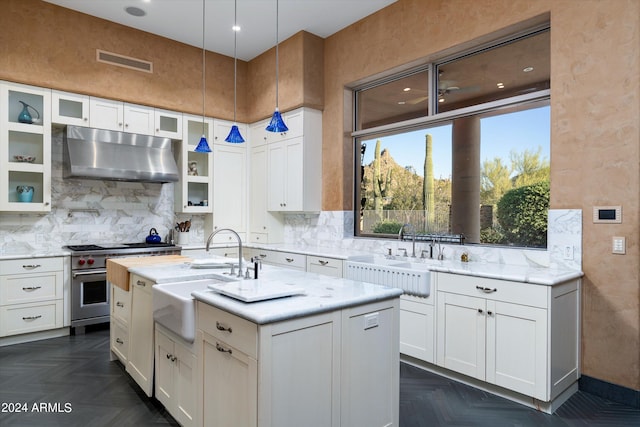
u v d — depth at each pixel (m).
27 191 4.07
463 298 2.91
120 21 4.59
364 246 4.48
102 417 2.47
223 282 2.60
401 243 4.11
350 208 4.84
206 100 5.34
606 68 2.73
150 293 2.59
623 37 2.66
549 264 3.01
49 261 3.97
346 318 1.91
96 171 4.31
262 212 5.50
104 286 4.27
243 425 1.69
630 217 2.63
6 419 2.45
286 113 5.10
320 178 5.03
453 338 2.97
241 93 5.71
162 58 4.96
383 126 4.49
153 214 5.25
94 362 3.36
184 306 2.05
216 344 1.89
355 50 4.57
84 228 4.73
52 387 2.89
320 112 5.02
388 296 2.09
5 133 3.91
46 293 3.95
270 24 4.63
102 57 4.51
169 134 5.05
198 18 4.51
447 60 3.91
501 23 3.28
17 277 3.80
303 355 1.74
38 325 3.90
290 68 4.95
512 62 3.45
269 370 1.62
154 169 4.76
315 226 5.12
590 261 2.81
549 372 2.48
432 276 3.11
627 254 2.65
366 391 2.00
